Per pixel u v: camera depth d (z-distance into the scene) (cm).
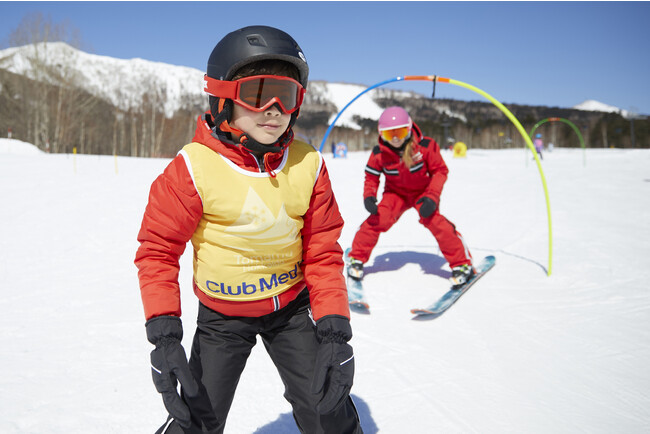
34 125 3762
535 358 283
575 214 722
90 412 221
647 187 983
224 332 156
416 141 404
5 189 895
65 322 330
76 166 1322
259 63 141
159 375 129
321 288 154
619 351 289
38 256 503
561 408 230
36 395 234
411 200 434
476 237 602
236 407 229
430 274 457
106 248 541
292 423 216
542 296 388
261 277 154
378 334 323
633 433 209
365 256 438
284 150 155
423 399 240
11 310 352
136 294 392
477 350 296
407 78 434
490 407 232
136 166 1410
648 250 512
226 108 143
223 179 144
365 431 214
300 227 157
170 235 143
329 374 144
